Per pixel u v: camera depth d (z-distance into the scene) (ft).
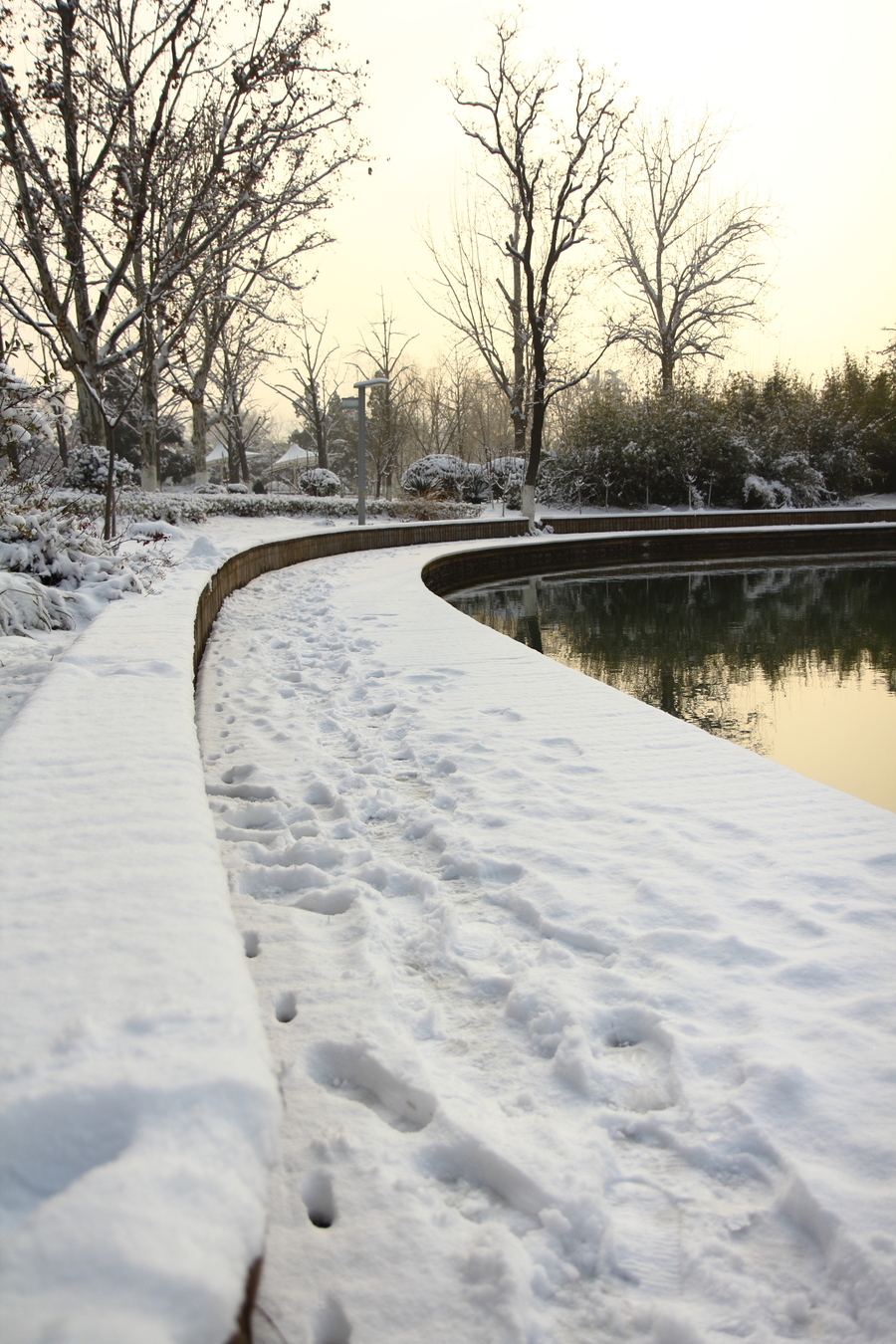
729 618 45.88
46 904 5.02
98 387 50.88
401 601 33.86
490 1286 4.51
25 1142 3.17
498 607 51.08
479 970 7.79
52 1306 2.47
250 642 24.39
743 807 11.57
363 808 11.87
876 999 6.98
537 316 87.81
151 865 5.62
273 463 207.82
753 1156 5.50
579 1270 4.78
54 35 43.09
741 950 7.81
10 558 23.44
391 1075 6.17
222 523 72.90
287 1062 6.37
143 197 45.70
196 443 94.02
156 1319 2.46
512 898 9.07
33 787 7.18
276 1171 5.36
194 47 45.88
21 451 29.91
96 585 23.66
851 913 8.48
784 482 115.34
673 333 120.37
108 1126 3.25
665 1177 5.41
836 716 26.32
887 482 129.18
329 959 7.93
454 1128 5.66
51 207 45.93
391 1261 4.71
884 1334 4.30
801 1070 6.07
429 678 19.93
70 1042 3.63
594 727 15.74
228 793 12.35
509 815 11.34
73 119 44.21
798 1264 4.77
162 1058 3.55
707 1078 6.22
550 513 103.76
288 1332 4.26
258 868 9.71
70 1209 2.80
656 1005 7.09
